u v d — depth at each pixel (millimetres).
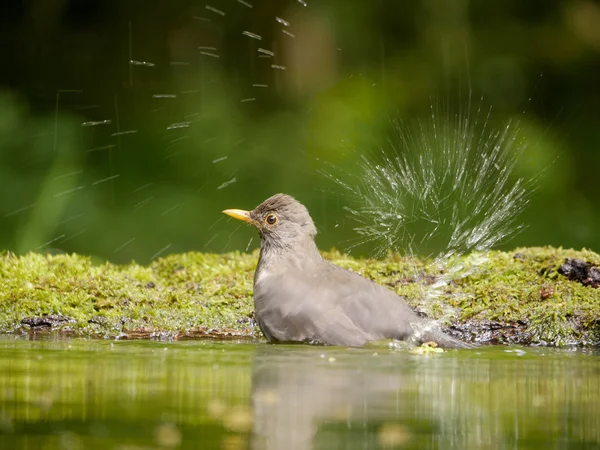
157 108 18094
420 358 6586
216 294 8547
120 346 7125
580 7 19406
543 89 17922
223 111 18016
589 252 8945
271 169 16453
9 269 8859
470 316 8023
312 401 5070
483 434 4461
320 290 7441
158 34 19281
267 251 8070
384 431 4480
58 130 17047
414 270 8969
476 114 17438
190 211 15516
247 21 19172
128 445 4180
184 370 5938
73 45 19141
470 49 18531
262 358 6426
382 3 19172
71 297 8281
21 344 7223
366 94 17953
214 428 4484
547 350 7297
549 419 4750
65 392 5211
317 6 19281
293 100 18203
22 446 4156
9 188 15477
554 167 16250
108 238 14812
